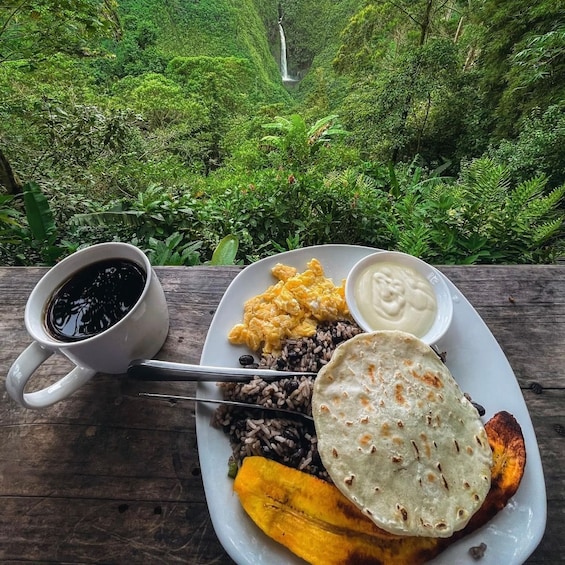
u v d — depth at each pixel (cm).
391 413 73
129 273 85
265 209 256
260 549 65
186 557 69
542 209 213
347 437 71
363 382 78
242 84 2192
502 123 720
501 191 244
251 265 107
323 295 102
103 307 80
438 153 873
